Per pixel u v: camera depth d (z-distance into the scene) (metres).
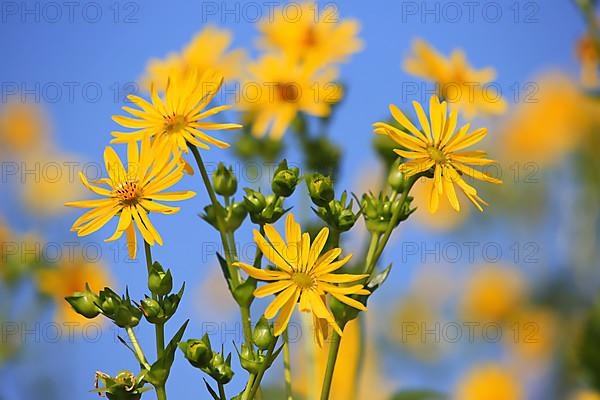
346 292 1.21
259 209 1.28
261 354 1.23
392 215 1.27
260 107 1.51
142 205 1.25
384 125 1.26
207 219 1.29
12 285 1.77
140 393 1.22
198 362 1.22
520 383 1.86
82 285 1.81
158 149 1.26
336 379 1.62
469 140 1.26
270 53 1.55
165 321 1.23
